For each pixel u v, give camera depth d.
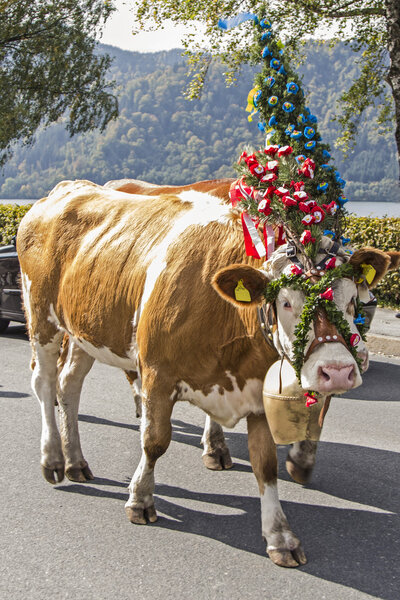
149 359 3.75
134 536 3.80
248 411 3.67
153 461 3.87
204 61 14.98
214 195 4.11
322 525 3.94
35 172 175.25
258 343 3.46
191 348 3.59
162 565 3.48
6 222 17.69
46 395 4.69
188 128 156.88
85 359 4.65
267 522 3.54
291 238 3.30
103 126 31.47
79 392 4.70
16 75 29.02
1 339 9.64
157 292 3.72
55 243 4.65
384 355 8.80
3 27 28.11
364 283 3.33
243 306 3.23
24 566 3.48
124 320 4.00
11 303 9.52
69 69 29.66
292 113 3.72
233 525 3.93
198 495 4.37
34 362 4.80
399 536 3.80
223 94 160.75
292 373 3.39
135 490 3.96
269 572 3.40
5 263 9.49
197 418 6.04
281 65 3.80
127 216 4.32
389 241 11.91
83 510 4.15
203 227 3.80
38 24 28.89
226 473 4.75
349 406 6.45
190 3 13.72
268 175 3.43
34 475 4.70
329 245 3.24
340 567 3.45
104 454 5.11
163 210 4.14
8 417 5.97
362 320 3.33
